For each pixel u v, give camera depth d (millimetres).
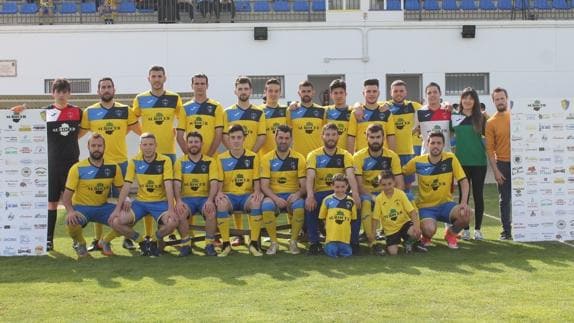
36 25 15352
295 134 7312
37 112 6633
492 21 15930
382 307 4469
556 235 7027
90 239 7660
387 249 6516
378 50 15773
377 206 6500
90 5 16812
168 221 6430
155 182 6633
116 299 4762
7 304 4660
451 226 6824
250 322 4145
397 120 7457
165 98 7180
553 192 7020
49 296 4883
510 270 5641
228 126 7250
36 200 6629
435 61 15875
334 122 7281
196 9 16375
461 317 4223
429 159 6855
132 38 15336
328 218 6441
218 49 15500
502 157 7254
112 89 7004
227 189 6836
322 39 15664
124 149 7152
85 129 7117
